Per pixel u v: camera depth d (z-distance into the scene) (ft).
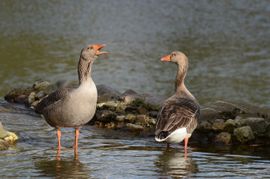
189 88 90.53
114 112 50.62
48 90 58.18
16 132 45.57
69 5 178.91
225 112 49.01
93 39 128.16
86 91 39.47
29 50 114.32
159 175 35.45
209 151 41.45
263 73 101.30
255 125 45.21
